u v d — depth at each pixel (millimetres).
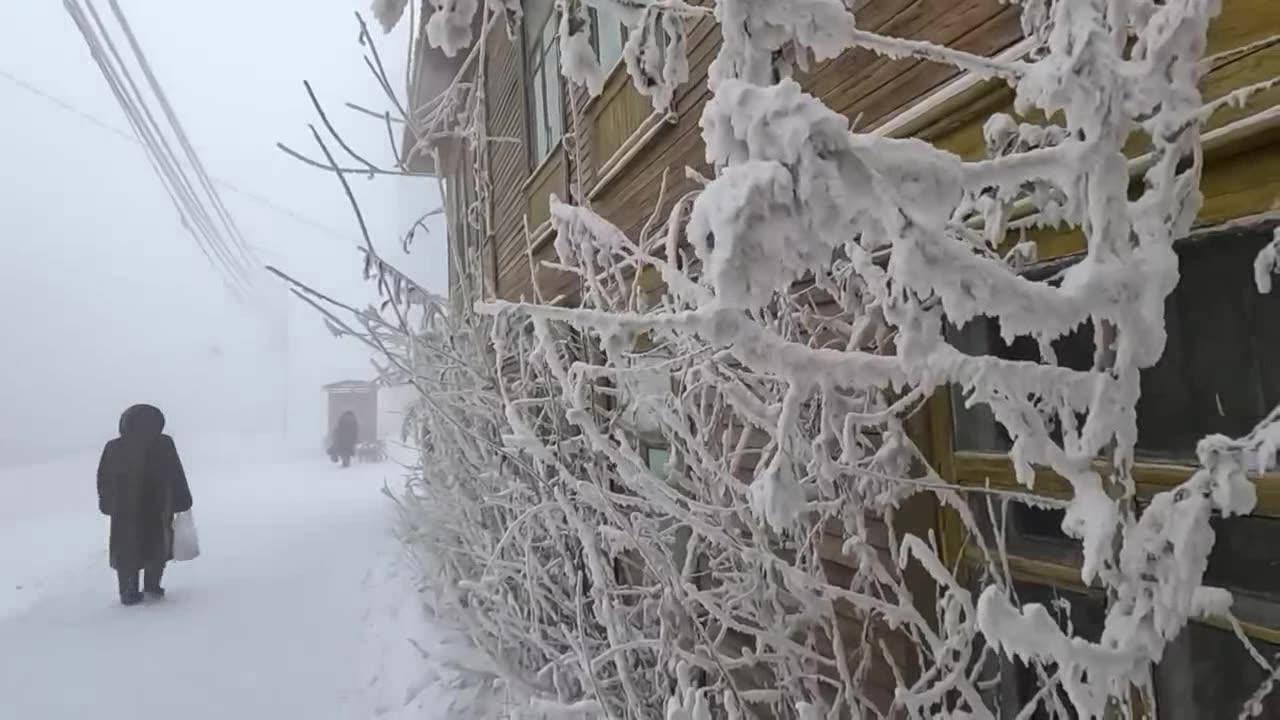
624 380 2559
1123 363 1145
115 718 5270
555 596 3283
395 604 7730
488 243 3281
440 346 3703
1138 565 1157
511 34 1874
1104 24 1200
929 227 995
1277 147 1577
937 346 1164
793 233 915
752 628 2162
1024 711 1652
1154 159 1619
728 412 2748
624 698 2885
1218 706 1795
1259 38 1597
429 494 7633
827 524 2992
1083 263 1145
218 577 9672
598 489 2336
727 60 1146
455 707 4848
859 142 966
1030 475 1194
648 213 4598
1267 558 1696
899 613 1931
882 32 2715
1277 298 1729
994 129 1880
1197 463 1827
